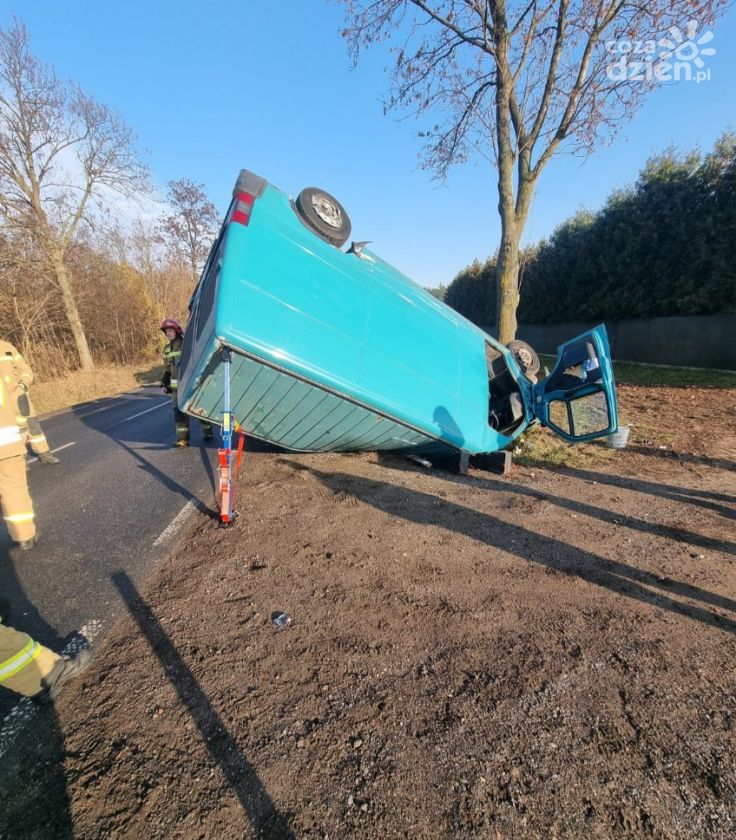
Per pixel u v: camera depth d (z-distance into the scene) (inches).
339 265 178.4
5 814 62.9
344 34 389.4
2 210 614.9
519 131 365.1
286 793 64.9
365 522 157.6
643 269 611.5
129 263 1133.1
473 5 332.8
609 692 83.2
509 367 239.1
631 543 142.2
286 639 98.0
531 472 214.1
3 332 659.4
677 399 386.3
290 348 148.5
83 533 154.0
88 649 94.8
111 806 63.6
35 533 152.7
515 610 108.1
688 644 96.2
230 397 161.0
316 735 74.4
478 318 1195.3
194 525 157.8
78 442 303.0
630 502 175.6
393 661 91.3
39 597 116.2
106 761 70.5
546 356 813.9
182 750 72.1
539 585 118.7
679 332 580.4
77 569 130.1
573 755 70.6
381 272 198.5
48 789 66.3
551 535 148.0
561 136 341.7
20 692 78.4
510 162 348.2
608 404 191.9
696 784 66.0
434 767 68.6
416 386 184.2
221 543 143.3
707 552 136.3
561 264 777.6
